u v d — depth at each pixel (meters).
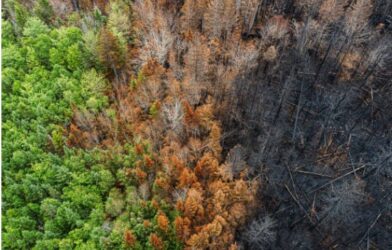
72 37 59.62
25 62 59.47
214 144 50.81
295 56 61.12
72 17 64.19
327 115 57.75
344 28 58.59
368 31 60.41
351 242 49.16
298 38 60.47
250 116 56.56
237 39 59.56
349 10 59.53
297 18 64.00
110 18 60.97
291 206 51.12
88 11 66.19
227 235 45.19
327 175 53.41
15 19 64.56
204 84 55.25
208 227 42.47
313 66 60.88
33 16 65.88
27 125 53.44
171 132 51.50
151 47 58.03
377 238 49.53
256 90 58.00
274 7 65.06
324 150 55.38
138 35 61.84
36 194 47.47
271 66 60.38
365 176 53.12
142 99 54.38
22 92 55.69
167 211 46.16
